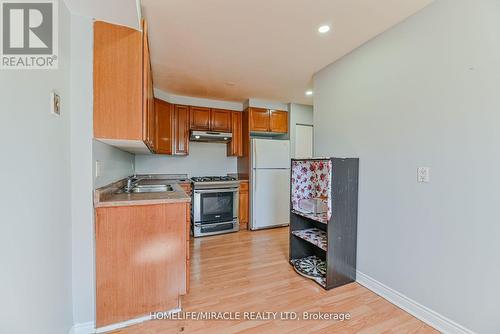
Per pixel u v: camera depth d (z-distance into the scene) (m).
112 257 1.54
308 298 1.94
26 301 0.94
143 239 1.61
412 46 1.74
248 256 2.83
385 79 1.96
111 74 1.50
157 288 1.66
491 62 1.33
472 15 1.41
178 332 1.53
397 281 1.86
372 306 1.84
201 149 4.26
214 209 3.72
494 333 1.33
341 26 1.88
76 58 1.44
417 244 1.72
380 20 1.80
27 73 0.98
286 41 2.11
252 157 3.95
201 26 1.87
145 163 3.87
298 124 4.40
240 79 3.08
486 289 1.35
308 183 2.75
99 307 1.52
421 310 1.68
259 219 3.99
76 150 1.44
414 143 1.74
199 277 2.29
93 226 1.49
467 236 1.44
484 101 1.36
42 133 1.08
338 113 2.47
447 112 1.54
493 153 1.32
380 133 2.00
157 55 2.38
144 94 1.62
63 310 1.31
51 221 1.16
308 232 2.62
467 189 1.44
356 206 2.21
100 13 1.40
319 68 2.70
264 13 1.70
